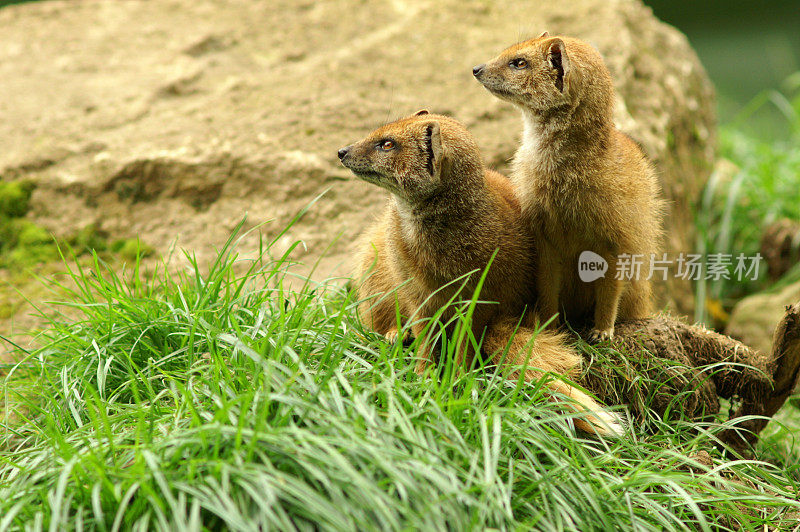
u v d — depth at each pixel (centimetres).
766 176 1342
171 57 1266
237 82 1189
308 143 1047
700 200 1280
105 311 704
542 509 514
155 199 1027
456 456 509
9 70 1270
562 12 1290
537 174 688
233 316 638
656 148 1083
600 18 1263
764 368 711
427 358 654
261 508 436
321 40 1301
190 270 852
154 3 1445
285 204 992
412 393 567
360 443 469
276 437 473
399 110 1103
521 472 529
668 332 713
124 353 625
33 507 481
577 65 664
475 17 1320
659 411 692
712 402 715
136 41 1327
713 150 1375
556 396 595
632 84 1160
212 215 997
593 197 672
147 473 471
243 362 592
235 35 1321
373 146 665
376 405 559
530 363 636
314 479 474
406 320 746
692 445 652
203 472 480
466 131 676
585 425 607
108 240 1000
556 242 693
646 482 538
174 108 1149
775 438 756
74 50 1316
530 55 685
